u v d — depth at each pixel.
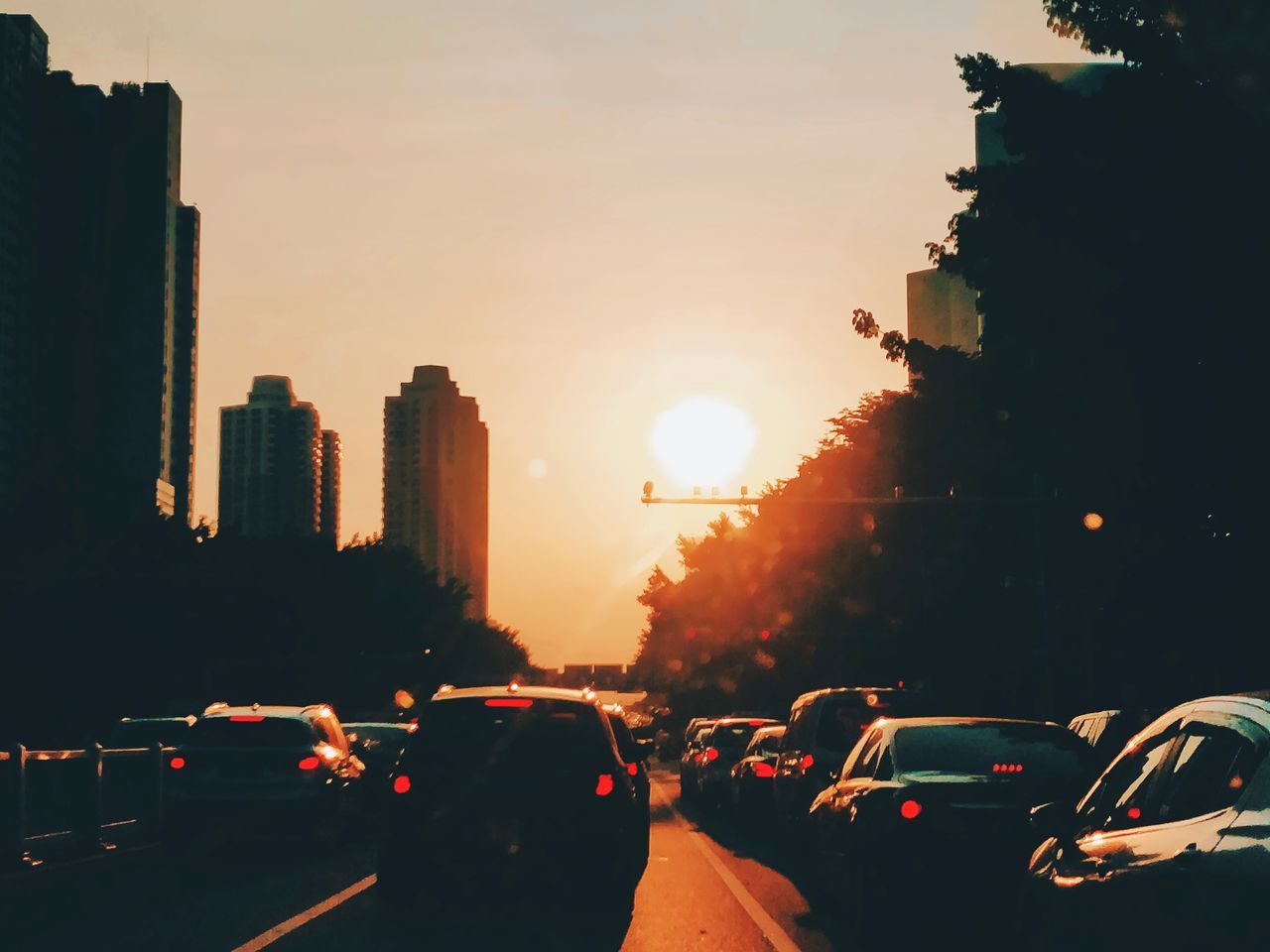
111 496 89.62
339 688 109.44
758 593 85.44
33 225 121.38
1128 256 30.97
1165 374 30.91
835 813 12.70
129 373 128.62
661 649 121.12
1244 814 5.42
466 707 13.75
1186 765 6.36
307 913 13.15
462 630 148.50
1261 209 29.11
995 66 36.16
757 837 23.86
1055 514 39.19
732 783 28.58
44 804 17.50
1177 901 5.68
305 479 193.62
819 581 66.69
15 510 80.25
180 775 19.23
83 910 13.34
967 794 11.00
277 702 97.94
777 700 84.94
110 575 78.25
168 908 13.48
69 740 77.69
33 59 121.62
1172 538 33.16
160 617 82.44
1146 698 36.97
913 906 10.93
